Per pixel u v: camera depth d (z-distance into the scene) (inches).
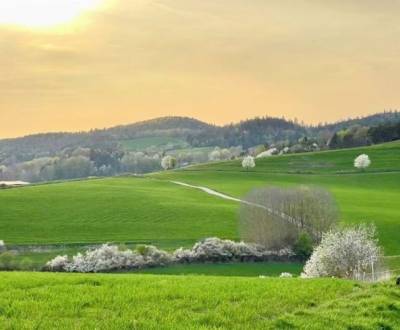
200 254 2945.4
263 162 7618.1
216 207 4495.6
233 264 2957.7
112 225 3927.2
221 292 775.7
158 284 837.8
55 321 585.0
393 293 818.8
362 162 6673.2
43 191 5270.7
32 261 2960.1
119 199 4847.4
